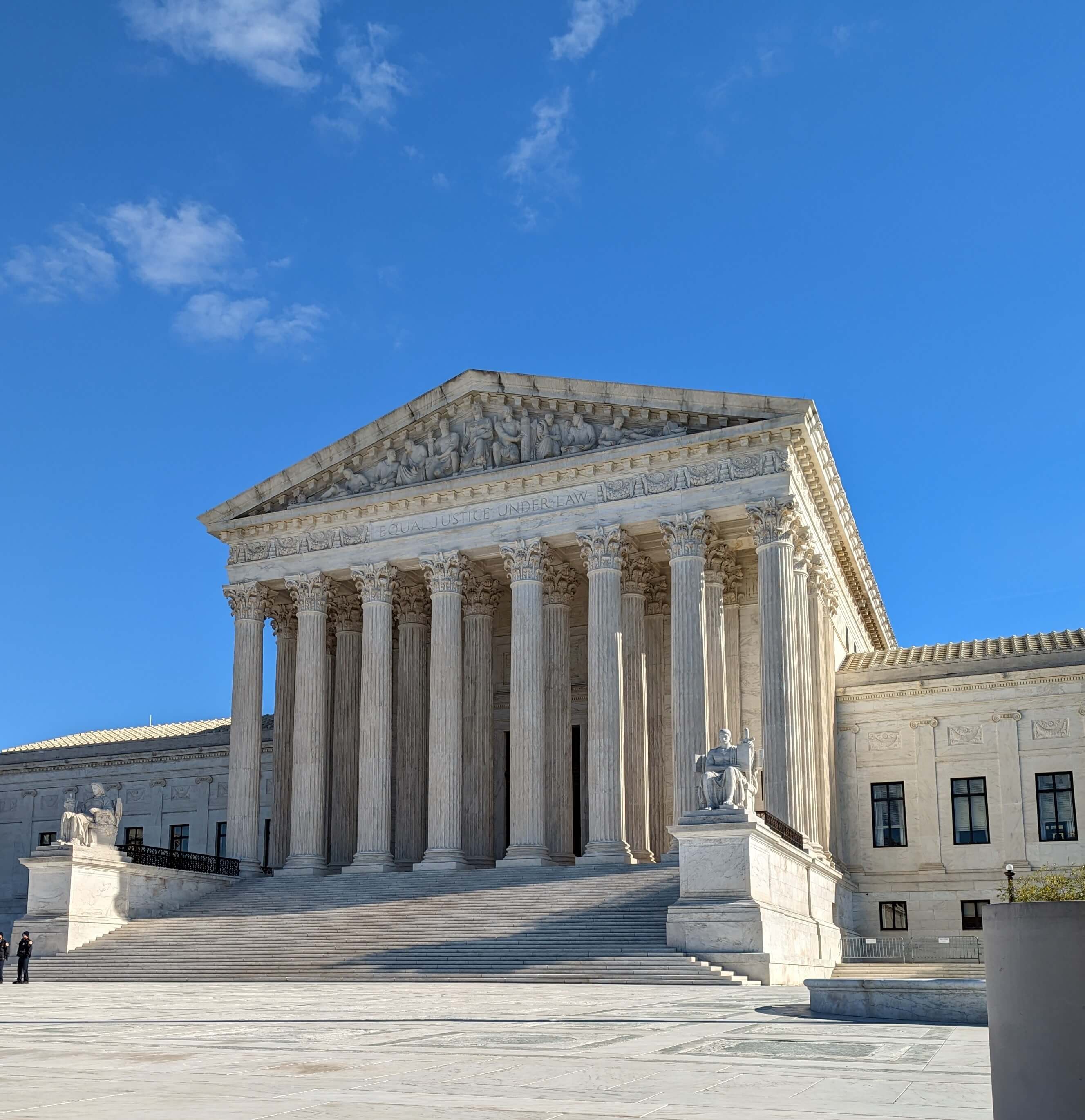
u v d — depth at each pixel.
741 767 46.94
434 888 58.22
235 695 70.19
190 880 62.44
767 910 44.28
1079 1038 9.36
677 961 42.75
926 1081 16.28
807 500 63.66
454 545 66.62
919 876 64.69
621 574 63.88
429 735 65.25
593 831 60.25
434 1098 14.62
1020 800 63.53
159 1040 22.56
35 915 55.69
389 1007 31.25
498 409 67.62
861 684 68.50
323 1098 14.61
